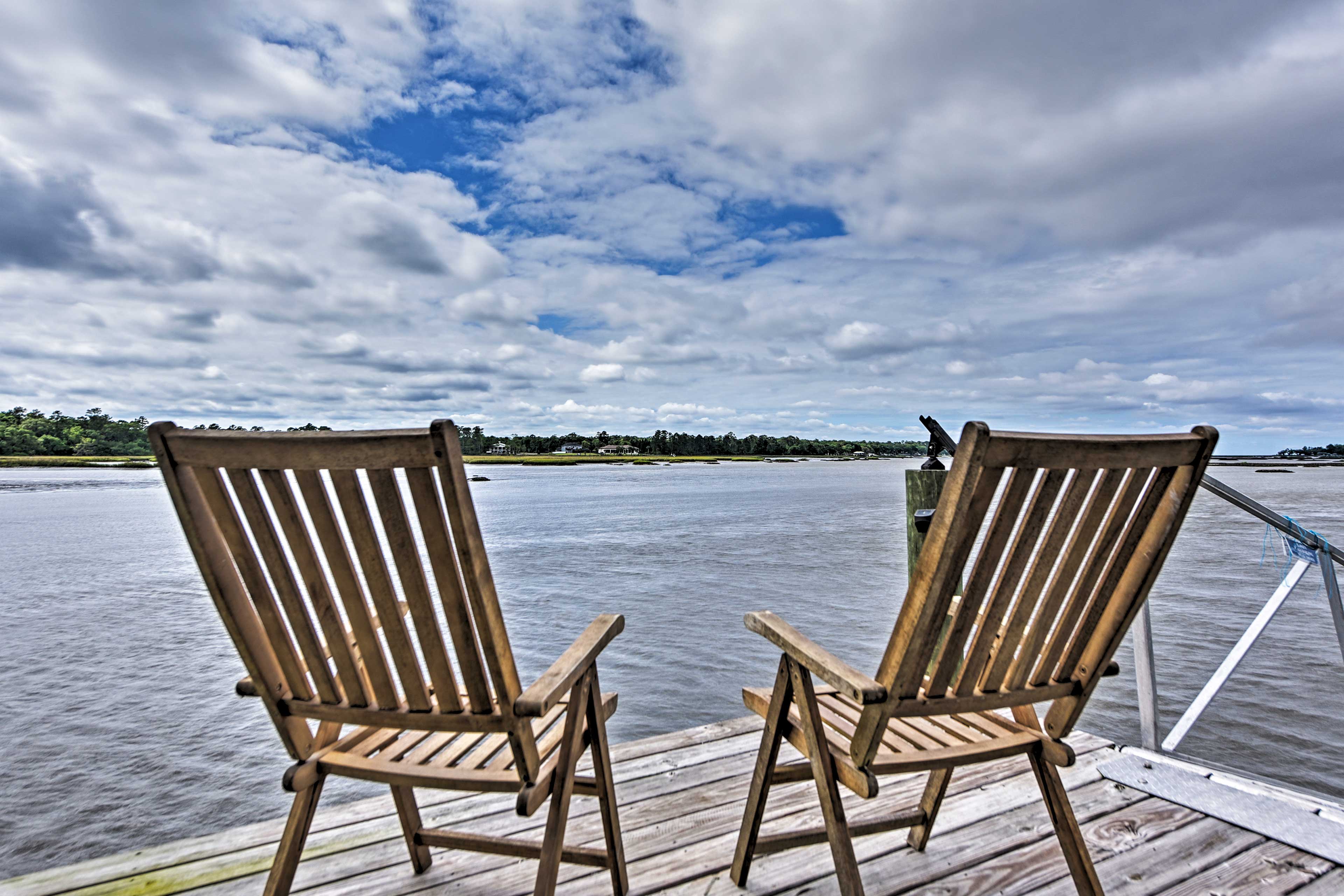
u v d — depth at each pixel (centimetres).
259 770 436
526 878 175
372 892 170
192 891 171
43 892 170
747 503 2934
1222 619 750
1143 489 121
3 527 1989
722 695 555
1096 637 135
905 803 210
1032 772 230
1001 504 111
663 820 202
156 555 1400
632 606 877
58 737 485
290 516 112
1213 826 195
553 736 150
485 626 108
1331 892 166
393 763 134
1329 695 529
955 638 121
